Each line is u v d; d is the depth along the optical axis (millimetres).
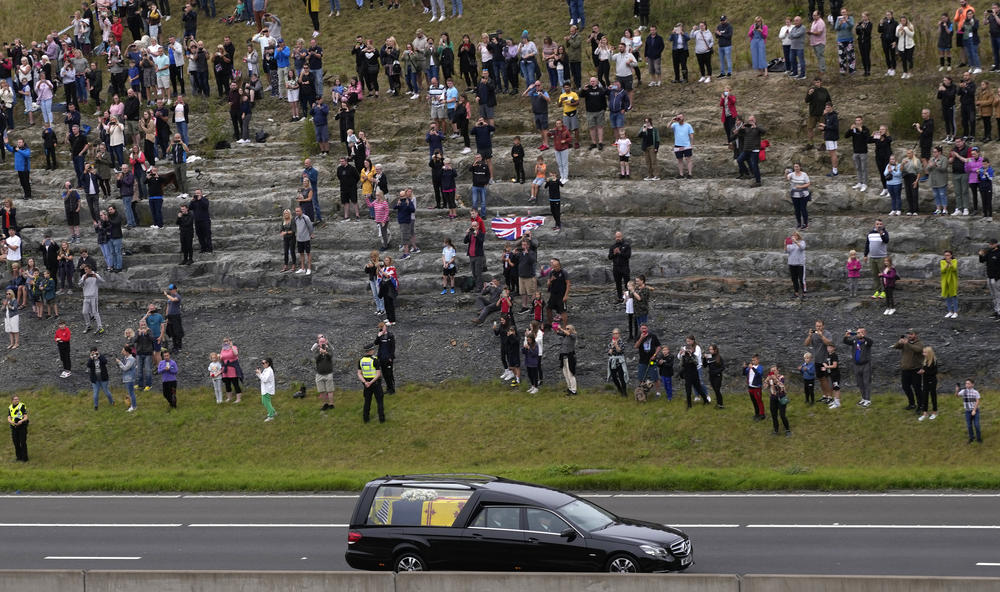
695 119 77312
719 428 51156
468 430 53031
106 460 53188
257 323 64812
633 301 58062
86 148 77125
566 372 55625
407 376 58781
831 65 81312
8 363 62656
